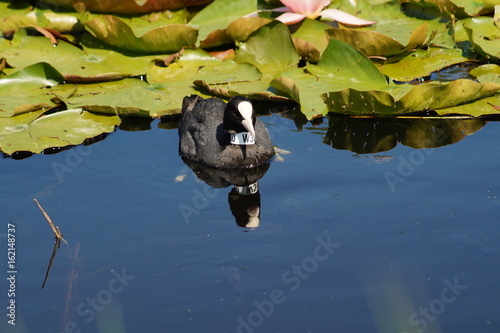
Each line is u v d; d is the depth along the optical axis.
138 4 23.89
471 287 11.98
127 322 11.64
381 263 12.84
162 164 17.88
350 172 16.56
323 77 20.84
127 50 23.08
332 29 21.67
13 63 22.27
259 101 21.06
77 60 22.52
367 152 17.52
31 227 14.88
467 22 23.28
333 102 19.25
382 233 13.84
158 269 13.17
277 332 11.19
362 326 11.23
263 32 21.89
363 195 15.41
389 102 18.64
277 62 22.00
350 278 12.49
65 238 14.41
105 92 20.94
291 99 20.27
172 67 22.11
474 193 15.05
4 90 21.05
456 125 18.64
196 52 22.47
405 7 24.53
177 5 24.34
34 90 21.23
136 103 20.14
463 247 13.12
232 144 18.03
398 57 22.11
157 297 12.30
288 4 23.41
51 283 12.91
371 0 25.30
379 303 11.73
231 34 22.45
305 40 22.72
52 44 23.03
